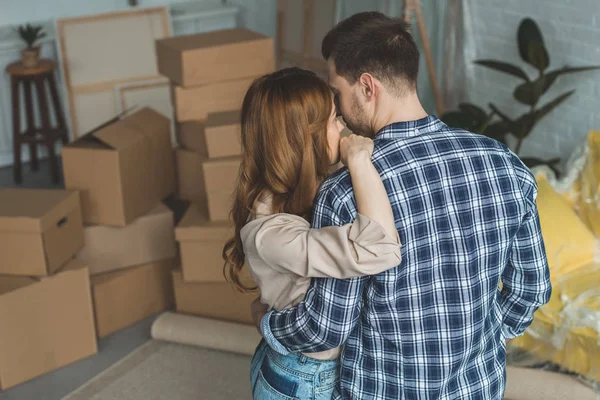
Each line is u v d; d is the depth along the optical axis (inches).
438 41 151.0
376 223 44.9
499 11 140.8
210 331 115.6
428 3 148.9
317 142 51.2
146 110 129.1
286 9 190.2
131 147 116.6
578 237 109.9
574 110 132.6
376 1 159.9
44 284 105.9
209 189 113.7
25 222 102.3
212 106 123.0
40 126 187.8
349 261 45.3
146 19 188.7
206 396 105.8
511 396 100.7
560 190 117.8
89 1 188.7
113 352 116.3
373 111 50.2
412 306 48.4
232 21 207.6
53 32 180.5
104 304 118.7
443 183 47.6
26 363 107.5
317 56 184.4
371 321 49.3
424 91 156.0
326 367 53.7
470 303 49.3
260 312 57.9
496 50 144.0
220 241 113.8
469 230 48.4
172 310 128.6
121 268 122.6
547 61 123.4
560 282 104.1
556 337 99.0
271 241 49.4
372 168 46.4
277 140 50.1
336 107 53.0
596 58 125.8
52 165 174.9
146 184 122.5
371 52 48.5
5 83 180.1
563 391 98.1
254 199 53.0
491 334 53.5
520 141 132.5
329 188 48.3
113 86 185.5
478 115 132.8
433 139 48.2
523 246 53.1
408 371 49.8
